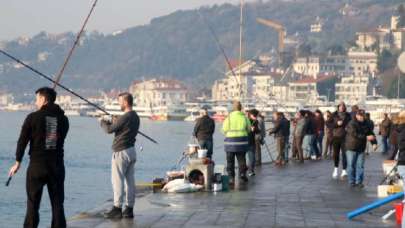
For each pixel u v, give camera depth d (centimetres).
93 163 8819
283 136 4322
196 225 1877
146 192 2631
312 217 2059
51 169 1661
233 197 2516
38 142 1653
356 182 3008
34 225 1666
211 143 3362
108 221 1925
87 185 5753
